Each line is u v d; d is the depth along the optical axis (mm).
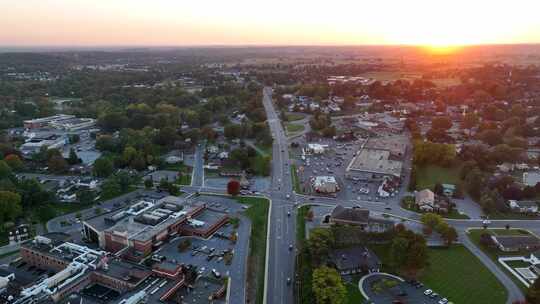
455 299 171500
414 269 181000
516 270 193875
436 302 168750
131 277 176000
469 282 184000
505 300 171625
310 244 195375
